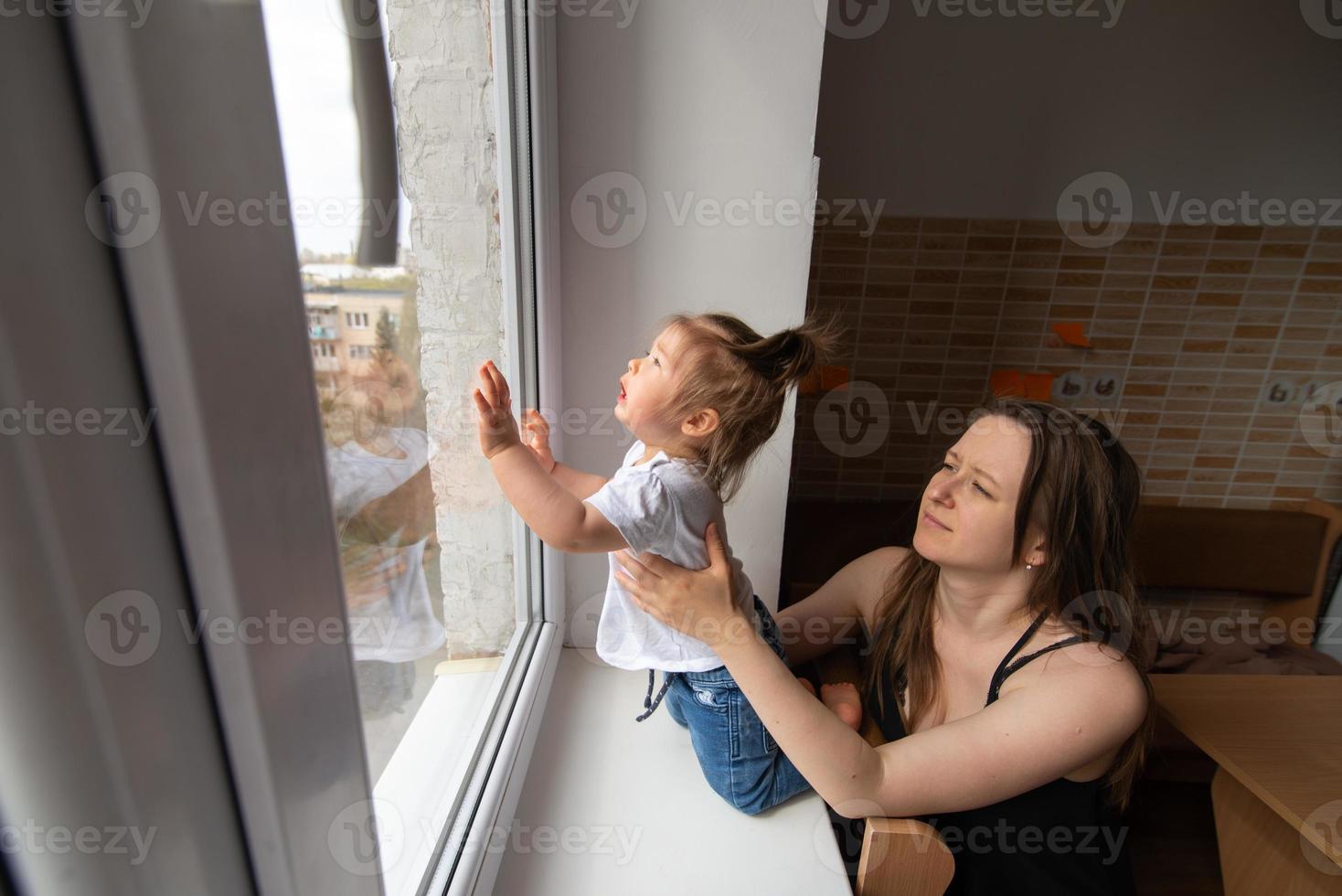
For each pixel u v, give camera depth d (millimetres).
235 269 204
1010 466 709
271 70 209
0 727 179
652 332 820
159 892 220
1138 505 752
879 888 625
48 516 171
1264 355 1977
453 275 530
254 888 261
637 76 735
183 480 201
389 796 454
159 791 214
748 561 931
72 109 167
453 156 516
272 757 240
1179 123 1833
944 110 1815
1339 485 2074
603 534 566
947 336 1972
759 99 749
